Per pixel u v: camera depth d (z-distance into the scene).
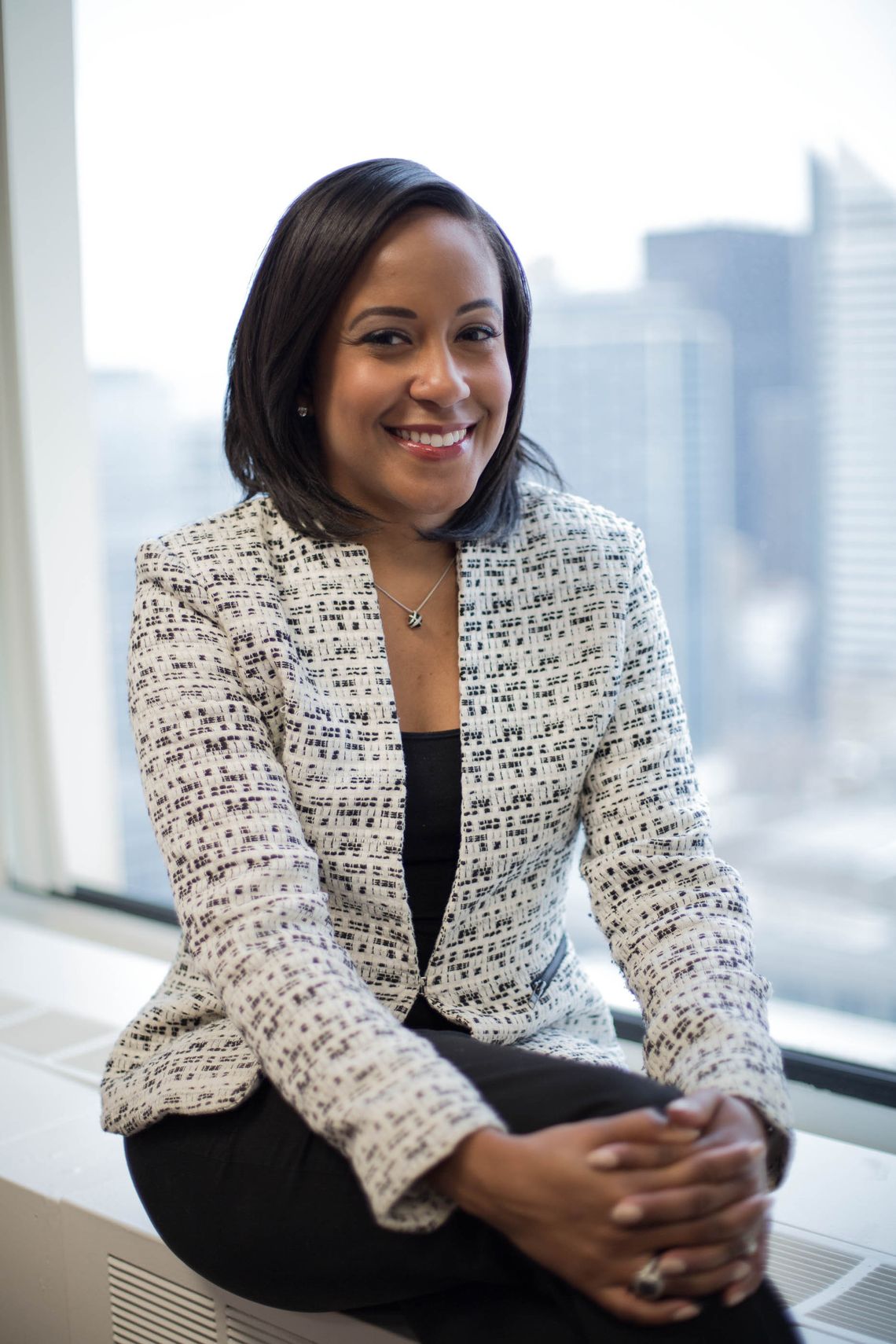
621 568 1.34
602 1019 1.39
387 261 1.20
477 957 1.26
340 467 1.31
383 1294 1.04
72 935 2.45
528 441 1.44
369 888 1.20
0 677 2.53
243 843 1.10
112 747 2.64
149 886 2.69
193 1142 1.12
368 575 1.26
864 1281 1.25
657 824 1.28
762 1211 0.91
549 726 1.27
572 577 1.33
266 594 1.24
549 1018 1.29
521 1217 0.89
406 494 1.24
